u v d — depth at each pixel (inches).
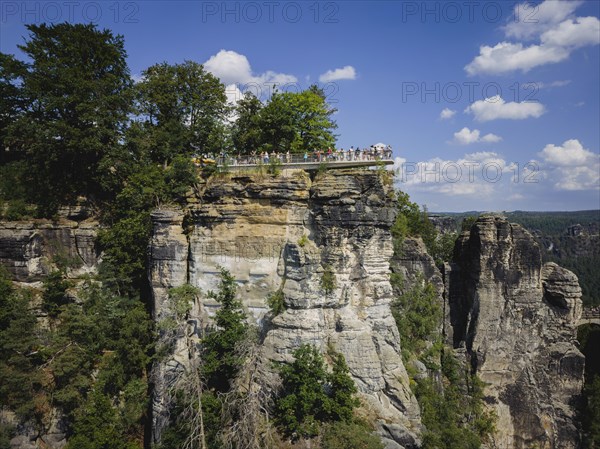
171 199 1688.0
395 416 1462.8
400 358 1590.8
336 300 1503.4
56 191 1862.7
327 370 1421.0
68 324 1525.6
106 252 1754.4
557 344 2223.2
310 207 1540.4
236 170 1638.8
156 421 1477.6
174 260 1568.7
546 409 2167.8
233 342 1366.9
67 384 1487.5
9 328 1443.2
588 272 6141.7
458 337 2346.2
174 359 1499.8
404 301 2058.3
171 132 1908.2
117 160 1791.3
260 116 2006.6
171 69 1999.3
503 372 2201.0
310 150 2057.1
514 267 2224.4
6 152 2018.9
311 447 1270.9
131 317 1569.9
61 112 1787.6
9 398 1411.2
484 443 2080.5
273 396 1385.3
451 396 2044.8
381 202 1530.5
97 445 1369.3
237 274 1560.0
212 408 1275.8
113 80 1800.0
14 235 1706.4
